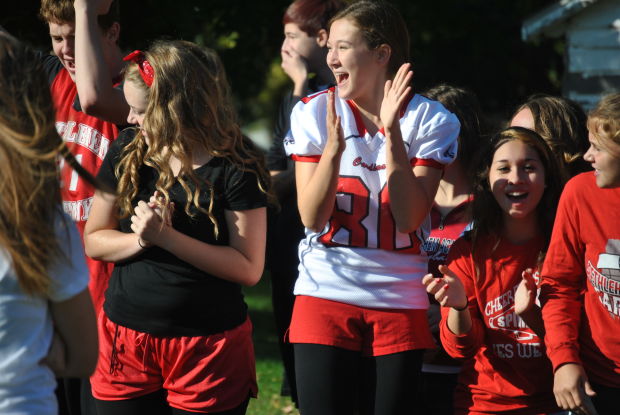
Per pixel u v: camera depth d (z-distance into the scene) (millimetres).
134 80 10609
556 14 30109
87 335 7664
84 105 11727
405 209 10141
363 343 10648
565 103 12844
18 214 7051
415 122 10617
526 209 10859
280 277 15242
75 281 7469
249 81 38750
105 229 10773
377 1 10766
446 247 12633
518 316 10992
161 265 10289
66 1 12070
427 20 42000
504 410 11039
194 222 10289
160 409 10656
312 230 10484
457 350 10961
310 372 10500
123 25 28281
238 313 10547
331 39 10695
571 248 10383
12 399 7172
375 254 10570
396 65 10781
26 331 7266
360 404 11000
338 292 10555
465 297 10664
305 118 10891
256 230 10461
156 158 10305
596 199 10195
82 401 11719
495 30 43125
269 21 36562
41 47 26703
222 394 10281
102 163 10992
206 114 10305
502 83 45344
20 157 7070
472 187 11656
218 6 35094
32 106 7234
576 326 10312
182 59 10359
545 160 11031
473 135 12891
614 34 30203
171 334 10242
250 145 10805
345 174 10633
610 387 10109
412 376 10562
